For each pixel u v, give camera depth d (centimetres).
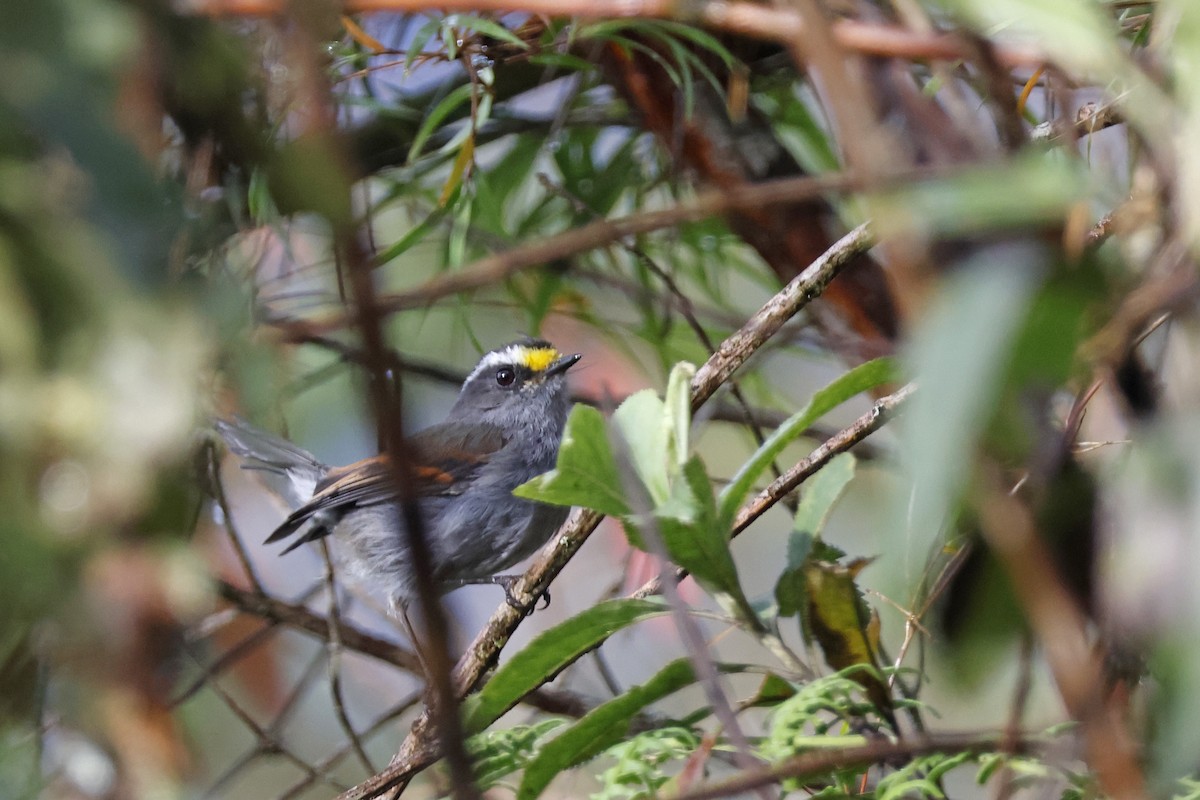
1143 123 338
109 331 304
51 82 299
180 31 322
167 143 380
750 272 855
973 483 268
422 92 830
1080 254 288
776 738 407
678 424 436
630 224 327
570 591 1002
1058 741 377
